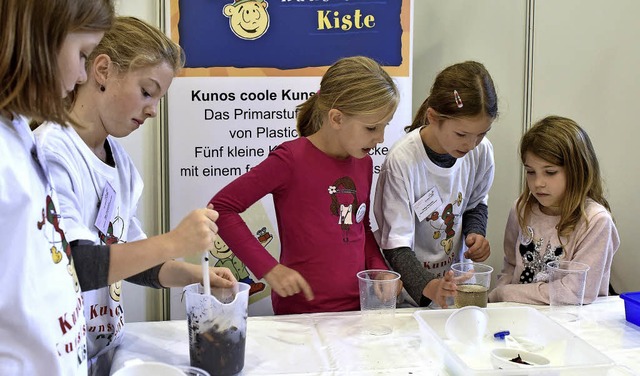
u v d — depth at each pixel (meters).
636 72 2.56
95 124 1.19
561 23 2.52
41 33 0.69
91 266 0.99
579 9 2.52
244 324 1.09
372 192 2.27
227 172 2.19
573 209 1.68
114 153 1.30
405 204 1.70
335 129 1.50
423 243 1.82
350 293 1.57
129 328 1.34
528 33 2.51
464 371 0.98
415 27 2.48
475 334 1.16
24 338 0.71
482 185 1.94
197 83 2.13
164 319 2.34
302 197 1.54
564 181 1.69
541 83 2.55
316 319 1.41
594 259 1.60
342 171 1.58
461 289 1.37
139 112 1.21
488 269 1.44
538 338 1.22
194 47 2.11
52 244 0.77
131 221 1.39
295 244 1.56
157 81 1.20
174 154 2.16
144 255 1.01
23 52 0.68
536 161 1.71
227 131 2.17
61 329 0.76
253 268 1.46
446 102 1.60
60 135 1.06
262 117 2.18
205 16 2.10
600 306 1.55
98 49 1.14
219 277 1.22
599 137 2.59
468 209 2.00
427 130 1.75
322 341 1.26
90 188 1.14
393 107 1.46
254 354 1.19
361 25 2.18
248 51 2.14
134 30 1.19
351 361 1.15
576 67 2.55
